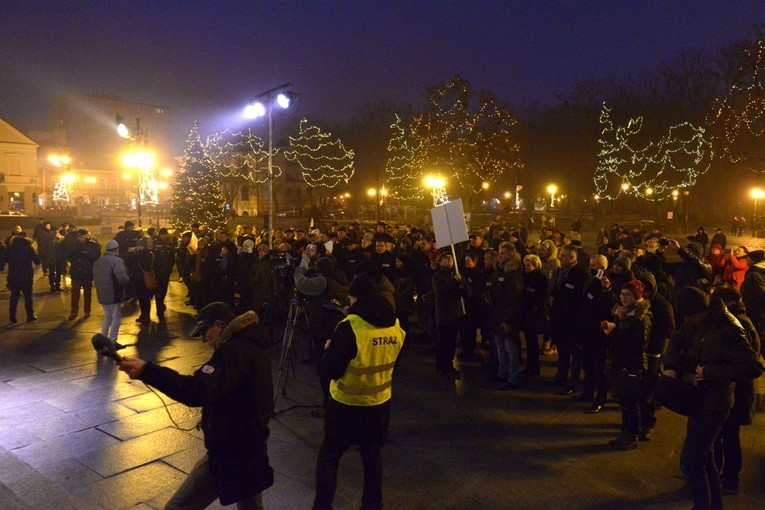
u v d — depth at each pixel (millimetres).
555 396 7883
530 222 48125
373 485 4488
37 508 4859
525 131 61062
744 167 50656
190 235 15312
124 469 5590
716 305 4535
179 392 3324
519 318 8133
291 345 8078
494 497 5121
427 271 10688
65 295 16578
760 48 35094
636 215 67125
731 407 4625
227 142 55969
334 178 63875
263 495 5086
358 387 4363
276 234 16797
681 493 5211
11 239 12445
